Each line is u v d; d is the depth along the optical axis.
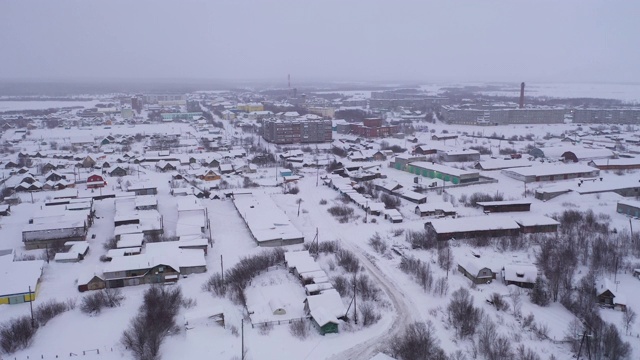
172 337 61.44
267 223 100.12
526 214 109.88
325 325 61.66
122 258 78.81
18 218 105.62
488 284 76.25
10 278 72.94
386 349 59.28
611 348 56.16
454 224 97.12
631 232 92.50
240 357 56.88
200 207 106.75
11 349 58.59
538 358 55.88
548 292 72.62
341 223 106.19
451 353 57.81
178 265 80.00
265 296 71.62
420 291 74.06
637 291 72.69
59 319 66.19
